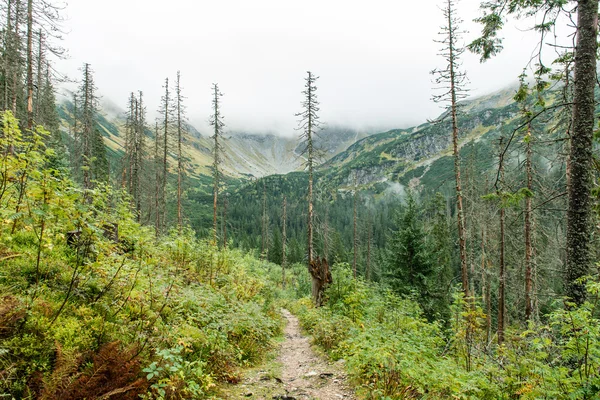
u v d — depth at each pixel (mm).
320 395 5969
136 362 4059
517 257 19234
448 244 24469
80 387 3520
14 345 3818
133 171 31578
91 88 29203
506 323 22453
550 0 6023
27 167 4746
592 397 4043
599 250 7543
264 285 17641
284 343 10711
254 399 5543
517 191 6375
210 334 6805
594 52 6051
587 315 4824
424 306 19141
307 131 23656
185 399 4680
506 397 4945
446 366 6043
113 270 5883
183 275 10484
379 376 6117
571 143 6277
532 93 6816
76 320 4672
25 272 5289
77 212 4910
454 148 15828
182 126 30391
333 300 14094
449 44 15242
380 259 46688
